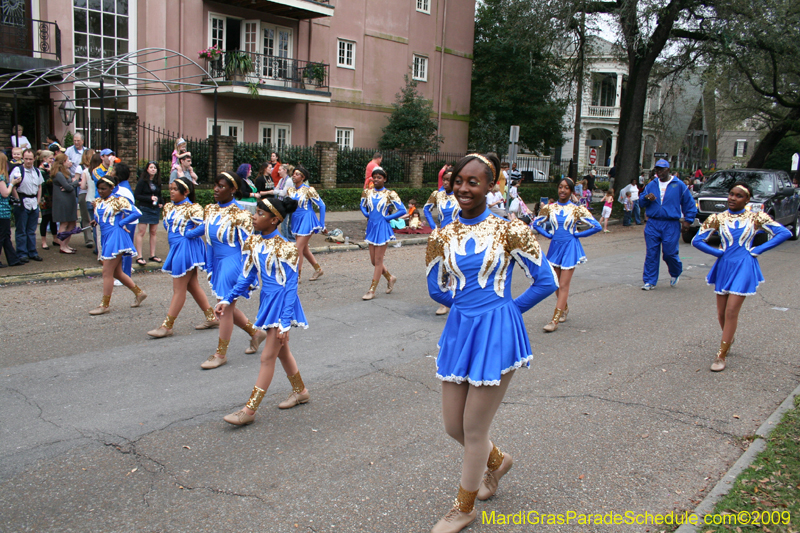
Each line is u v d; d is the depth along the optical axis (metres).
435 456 4.26
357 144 24.48
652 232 10.05
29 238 9.88
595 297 9.59
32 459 4.09
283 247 4.64
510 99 29.73
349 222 16.81
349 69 23.70
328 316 8.00
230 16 19.98
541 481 3.94
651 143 45.47
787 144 41.41
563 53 24.42
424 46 26.41
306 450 4.32
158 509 3.54
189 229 6.67
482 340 3.15
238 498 3.67
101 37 17.73
